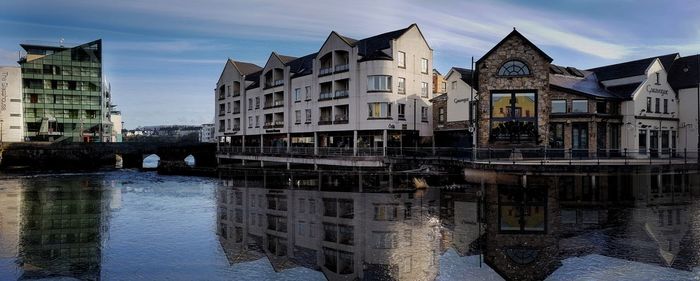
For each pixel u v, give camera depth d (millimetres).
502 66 43625
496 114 43781
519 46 43344
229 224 23344
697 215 22469
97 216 26344
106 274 15109
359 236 19766
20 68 89000
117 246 18797
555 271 14141
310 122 61000
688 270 13914
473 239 18578
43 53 102750
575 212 23719
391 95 53094
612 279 13219
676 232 18828
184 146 81125
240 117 78562
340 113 57188
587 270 14109
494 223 21469
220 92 87188
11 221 24859
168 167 65688
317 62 59969
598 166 32781
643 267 14281
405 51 54906
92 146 77500
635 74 48281
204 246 18609
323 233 20656
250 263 16047
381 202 29062
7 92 87688
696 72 50656
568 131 43969
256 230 21703
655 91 48562
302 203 30047
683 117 50750
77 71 94000
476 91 47188
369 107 53281
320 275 14531
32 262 16625
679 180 35094
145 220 24844
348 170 48750
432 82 58969
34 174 61031
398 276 14320
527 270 14414
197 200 33000
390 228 21125
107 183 47562
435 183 38156
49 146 75375
